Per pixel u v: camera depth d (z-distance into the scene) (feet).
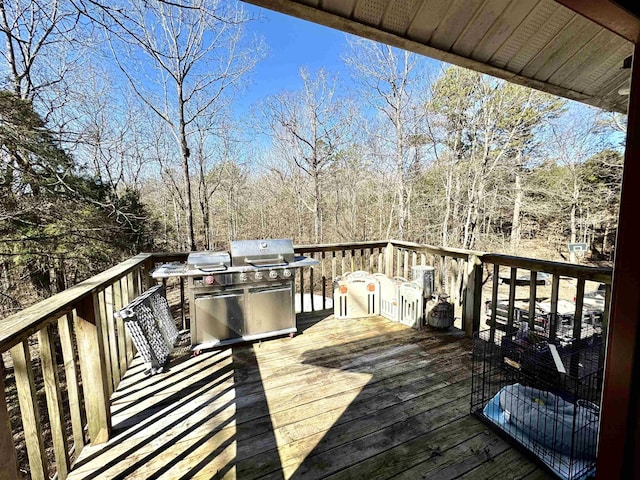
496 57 6.30
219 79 28.89
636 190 3.36
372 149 38.99
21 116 15.58
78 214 18.47
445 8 5.05
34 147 15.90
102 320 7.08
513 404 5.95
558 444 5.29
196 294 9.30
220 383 7.83
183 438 5.96
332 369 8.44
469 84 31.40
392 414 6.56
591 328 9.12
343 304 12.44
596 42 6.08
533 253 40.96
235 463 5.34
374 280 12.77
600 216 37.19
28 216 16.72
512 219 39.88
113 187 27.68
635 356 3.42
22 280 17.60
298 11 4.75
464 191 35.22
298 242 47.75
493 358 7.36
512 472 5.11
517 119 30.71
